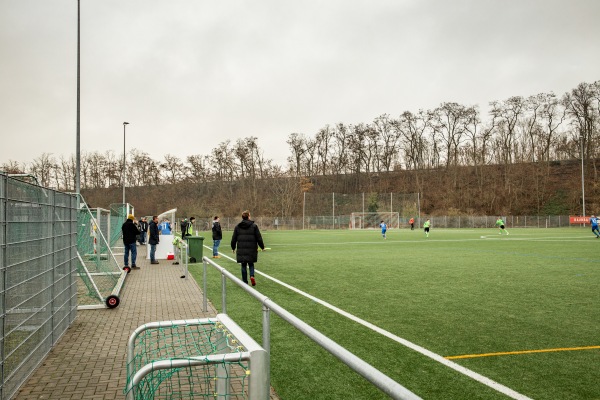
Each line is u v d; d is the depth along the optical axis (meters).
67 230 7.47
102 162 88.75
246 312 8.74
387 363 5.57
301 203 77.00
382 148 98.19
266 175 83.62
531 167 85.38
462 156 91.56
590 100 85.38
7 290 4.48
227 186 87.56
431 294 10.42
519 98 89.06
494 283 12.02
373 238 36.97
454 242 30.48
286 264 17.19
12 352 4.59
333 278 13.20
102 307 9.23
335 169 98.81
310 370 5.41
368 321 7.79
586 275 13.53
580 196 78.56
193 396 3.86
